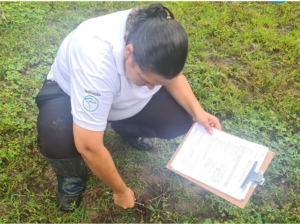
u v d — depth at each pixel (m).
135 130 2.13
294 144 2.42
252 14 3.72
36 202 2.09
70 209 2.04
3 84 2.82
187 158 1.74
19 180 2.16
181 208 2.12
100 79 1.38
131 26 1.30
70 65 1.47
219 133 1.83
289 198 2.11
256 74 2.98
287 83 2.92
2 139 2.41
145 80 1.31
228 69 3.06
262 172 1.60
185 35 1.19
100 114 1.45
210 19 3.64
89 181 2.20
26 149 2.34
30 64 3.06
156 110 1.97
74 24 3.57
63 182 2.02
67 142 1.75
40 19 3.60
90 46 1.39
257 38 3.38
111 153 2.40
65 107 1.78
